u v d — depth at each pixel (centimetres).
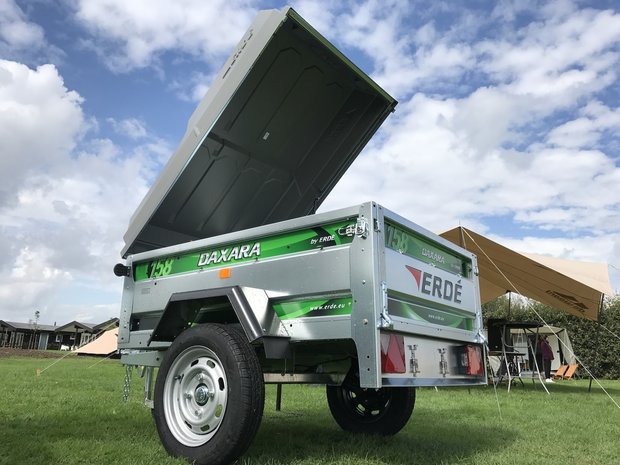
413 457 317
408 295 291
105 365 1489
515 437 409
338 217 272
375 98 436
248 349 274
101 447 312
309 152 460
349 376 401
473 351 367
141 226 392
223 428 261
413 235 312
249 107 384
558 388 1103
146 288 377
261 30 337
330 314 268
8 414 458
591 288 908
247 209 462
